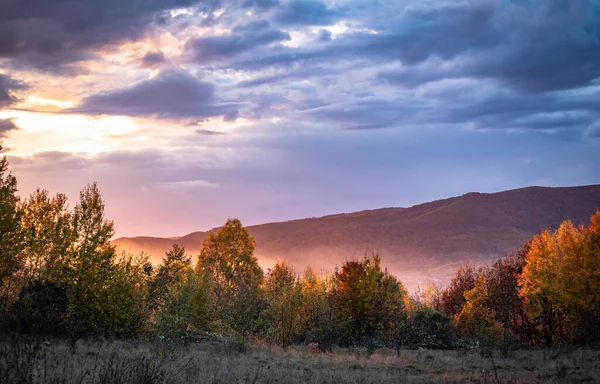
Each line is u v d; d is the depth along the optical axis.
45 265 27.64
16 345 10.93
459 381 16.98
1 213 23.78
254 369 16.41
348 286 41.38
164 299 25.27
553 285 37.78
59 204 28.95
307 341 34.34
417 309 43.25
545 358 25.41
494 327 31.36
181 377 11.84
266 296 35.00
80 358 14.88
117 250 30.91
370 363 23.03
